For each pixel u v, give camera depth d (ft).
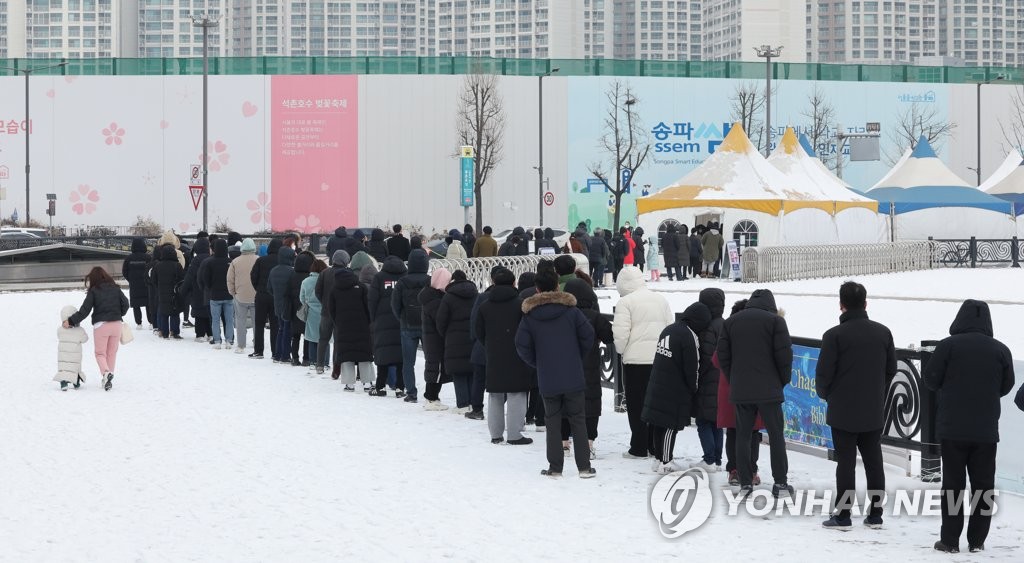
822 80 248.73
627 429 42.34
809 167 151.94
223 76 238.48
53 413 45.29
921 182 161.58
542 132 240.53
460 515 28.35
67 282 120.78
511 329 38.14
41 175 240.12
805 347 36.11
